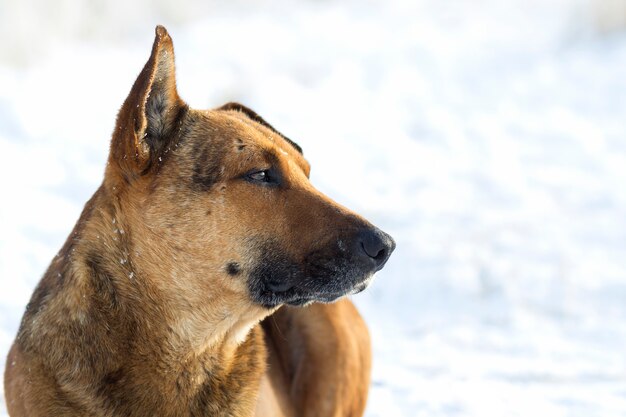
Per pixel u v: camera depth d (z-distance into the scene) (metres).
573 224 13.13
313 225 5.09
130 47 22.06
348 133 17.06
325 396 6.69
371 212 13.13
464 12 28.16
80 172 13.77
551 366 8.71
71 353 4.89
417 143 16.89
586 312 10.24
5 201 12.09
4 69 18.83
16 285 9.57
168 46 5.01
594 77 21.08
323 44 23.69
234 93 18.25
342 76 20.88
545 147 16.89
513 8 28.59
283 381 6.59
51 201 12.42
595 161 16.14
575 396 7.91
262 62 21.39
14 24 20.08
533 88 20.47
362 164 15.44
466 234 12.36
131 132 4.91
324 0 29.05
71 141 15.09
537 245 12.17
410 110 18.80
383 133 17.20
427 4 29.30
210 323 5.10
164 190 5.01
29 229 11.27
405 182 14.73
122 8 23.14
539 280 10.99
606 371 8.58
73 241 5.14
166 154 5.06
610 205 14.00
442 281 10.88
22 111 16.02
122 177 5.03
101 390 4.89
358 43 24.03
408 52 23.20
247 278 5.11
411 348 9.16
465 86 20.64
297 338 6.78
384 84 20.56
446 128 17.61
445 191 14.41
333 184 14.18
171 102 5.10
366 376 7.11
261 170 5.12
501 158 16.17
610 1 24.27
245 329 5.29
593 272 11.34
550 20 26.53
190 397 5.09
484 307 10.35
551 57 22.73
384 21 26.89
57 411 4.88
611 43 23.41
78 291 4.96
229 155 5.09
